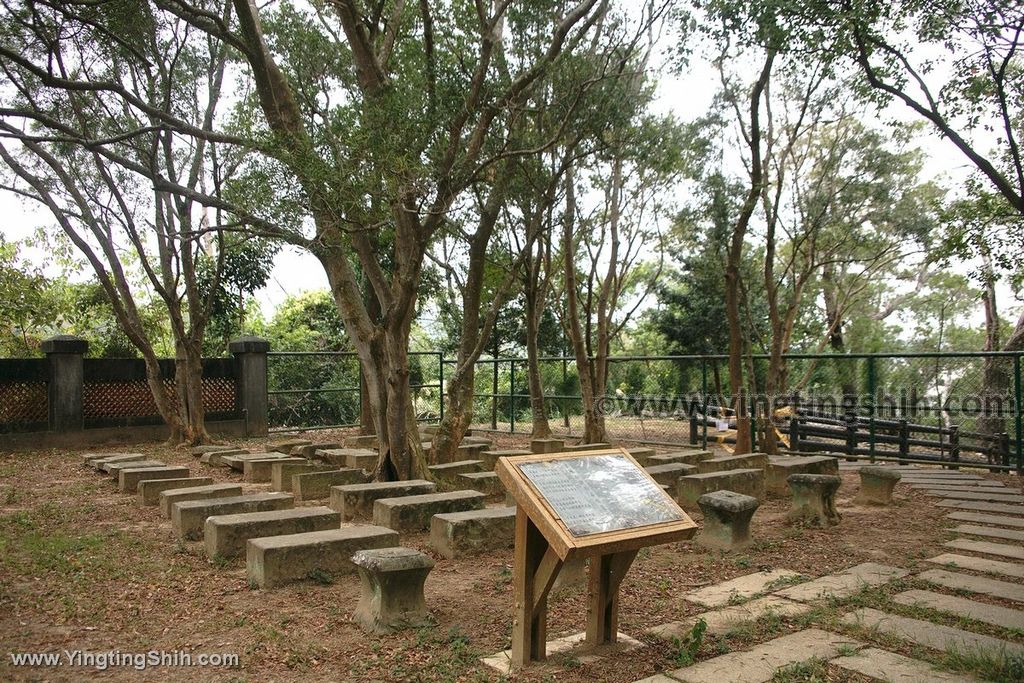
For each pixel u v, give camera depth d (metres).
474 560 6.77
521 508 4.22
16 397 15.08
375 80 9.20
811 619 5.21
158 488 9.22
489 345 23.31
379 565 4.84
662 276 25.14
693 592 5.90
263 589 5.70
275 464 10.55
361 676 4.17
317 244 9.05
